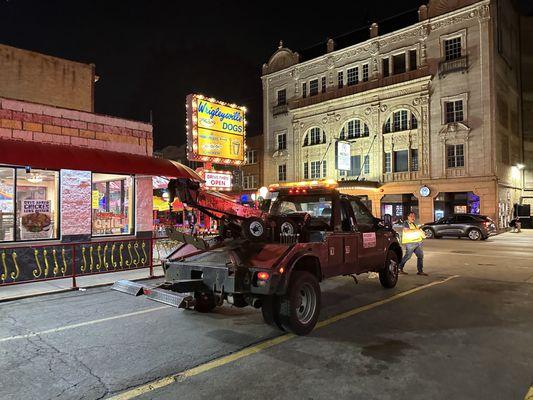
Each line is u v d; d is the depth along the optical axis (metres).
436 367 4.72
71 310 7.46
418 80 33.41
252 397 4.00
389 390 4.14
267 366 4.78
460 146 31.94
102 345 5.54
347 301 8.09
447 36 32.41
